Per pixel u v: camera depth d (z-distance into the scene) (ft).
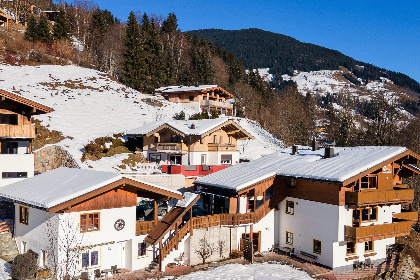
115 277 66.54
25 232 71.41
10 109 94.38
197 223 78.02
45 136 138.21
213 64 349.41
